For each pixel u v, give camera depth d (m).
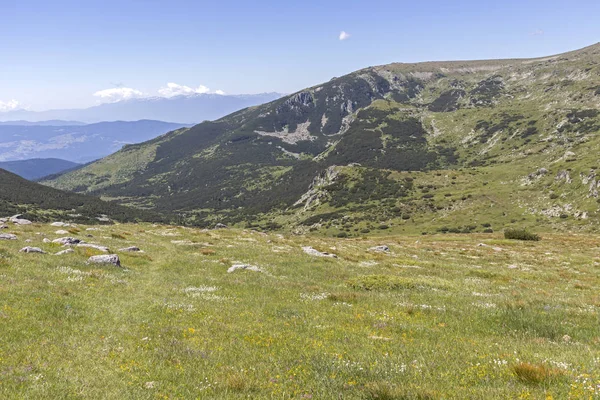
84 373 9.77
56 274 22.61
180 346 12.05
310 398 8.24
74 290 19.41
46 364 10.20
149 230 61.34
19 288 18.14
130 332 13.53
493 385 8.61
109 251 33.81
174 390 8.77
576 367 9.79
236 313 16.91
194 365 10.48
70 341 12.23
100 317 15.39
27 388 8.66
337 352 11.58
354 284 25.44
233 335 13.46
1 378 9.05
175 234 56.34
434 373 9.57
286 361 10.78
